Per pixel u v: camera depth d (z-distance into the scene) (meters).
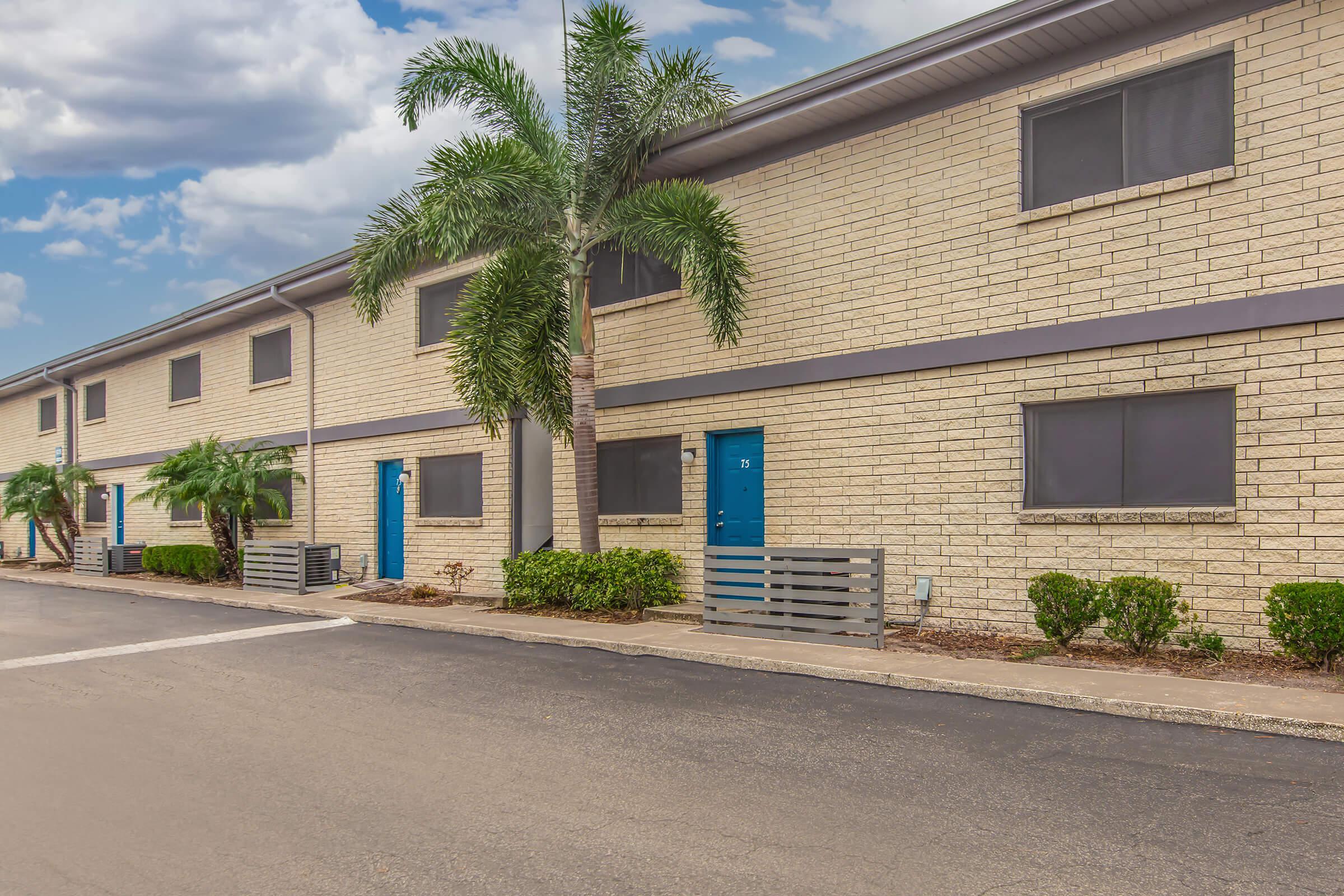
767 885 4.44
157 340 25.00
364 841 5.14
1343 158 8.56
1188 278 9.39
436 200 11.91
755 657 9.59
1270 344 8.90
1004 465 10.59
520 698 8.56
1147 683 7.90
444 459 17.67
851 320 11.98
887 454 11.59
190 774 6.46
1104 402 10.02
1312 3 8.78
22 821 5.56
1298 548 8.68
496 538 16.39
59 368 29.06
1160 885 4.32
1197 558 9.26
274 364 21.91
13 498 26.31
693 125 12.86
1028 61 10.56
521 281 12.77
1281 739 6.54
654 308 14.25
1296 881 4.34
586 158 13.34
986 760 6.29
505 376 12.41
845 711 7.71
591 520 13.36
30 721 8.13
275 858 4.93
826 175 12.33
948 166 11.18
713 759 6.49
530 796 5.84
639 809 5.55
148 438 26.06
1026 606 10.38
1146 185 9.62
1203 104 9.52
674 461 13.98
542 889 4.47
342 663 10.59
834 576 10.52
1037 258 10.42
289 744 7.18
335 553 18.38
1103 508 9.95
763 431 12.90
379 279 12.59
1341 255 8.53
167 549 21.94
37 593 20.16
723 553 11.37
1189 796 5.49
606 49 12.81
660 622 12.34
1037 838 4.92
